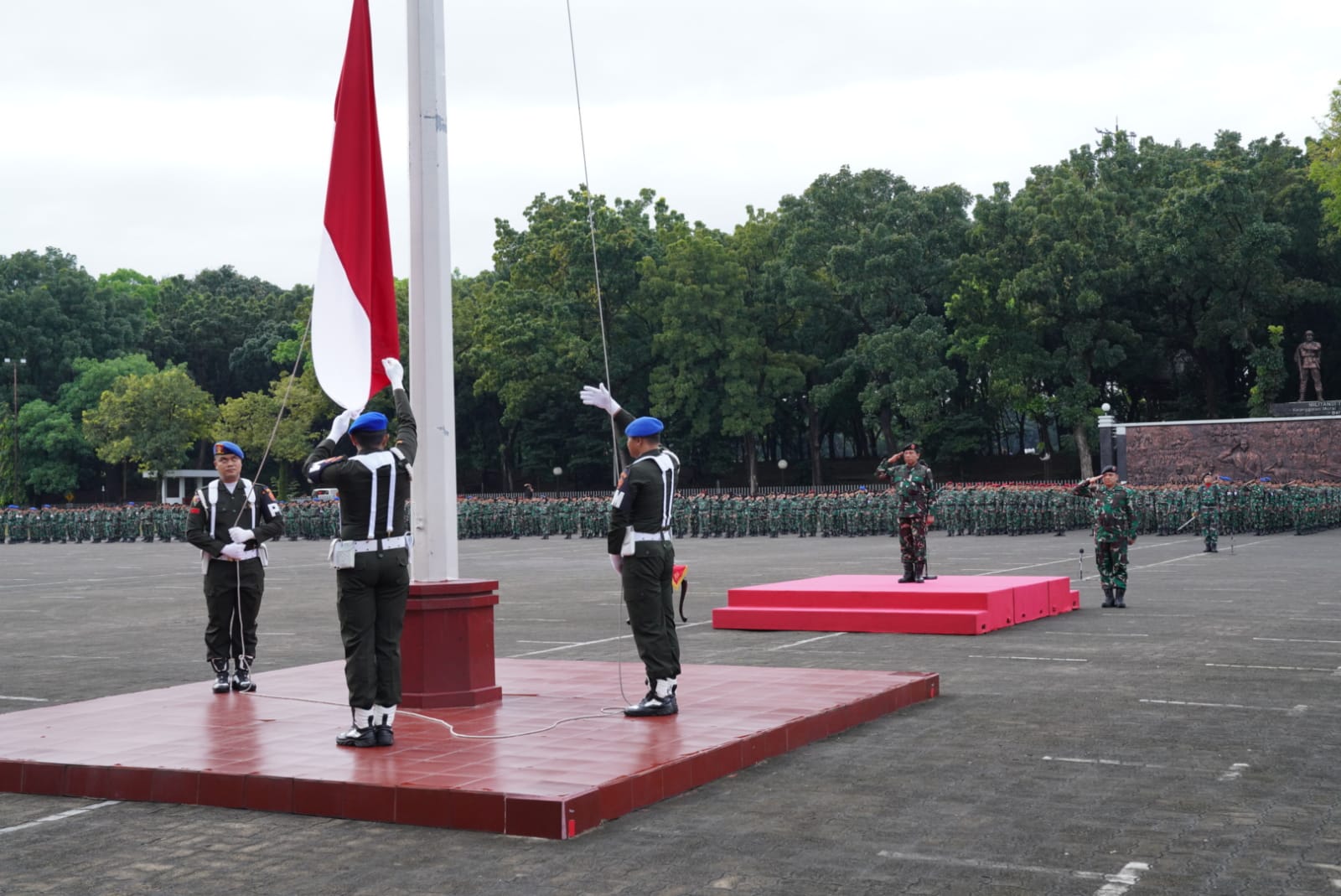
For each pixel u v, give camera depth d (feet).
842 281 216.13
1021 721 29.30
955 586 51.62
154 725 27.55
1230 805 21.16
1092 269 198.90
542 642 48.16
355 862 18.58
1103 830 19.63
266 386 313.32
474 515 166.09
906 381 202.90
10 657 46.37
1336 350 226.17
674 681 27.76
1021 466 244.22
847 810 21.11
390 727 24.81
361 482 24.68
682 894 16.72
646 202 254.68
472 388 262.67
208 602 32.53
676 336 217.97
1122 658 40.14
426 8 29.86
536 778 21.43
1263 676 35.99
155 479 273.13
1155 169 222.48
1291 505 135.85
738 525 147.64
